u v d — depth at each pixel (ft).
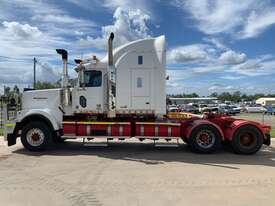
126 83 41.14
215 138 40.78
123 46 41.39
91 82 42.16
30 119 41.55
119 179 27.61
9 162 34.60
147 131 41.50
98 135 41.42
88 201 21.80
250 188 25.08
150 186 25.44
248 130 40.65
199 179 27.76
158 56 41.09
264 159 37.68
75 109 42.29
